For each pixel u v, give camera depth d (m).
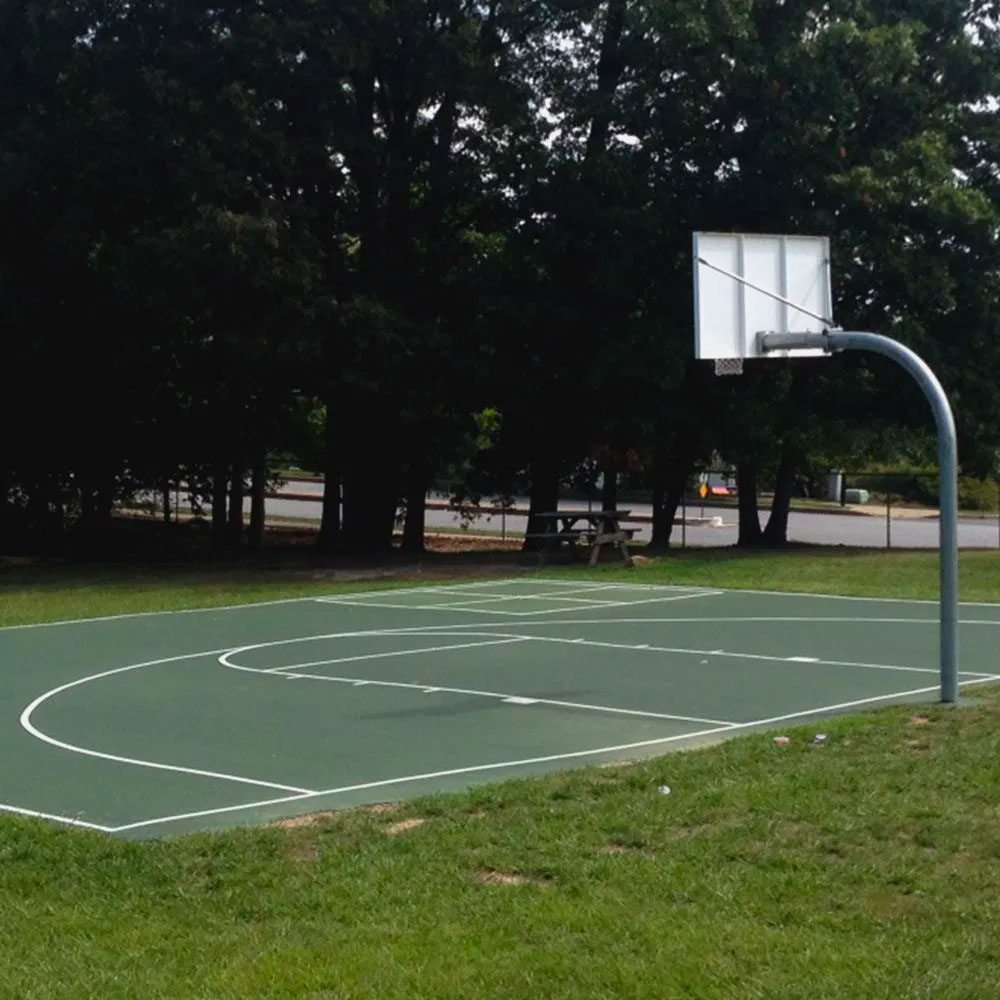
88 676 14.97
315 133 27.78
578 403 28.94
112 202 28.00
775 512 32.25
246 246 24.97
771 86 26.44
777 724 11.64
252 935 6.43
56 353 30.52
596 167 26.94
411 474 31.92
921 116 28.58
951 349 29.03
